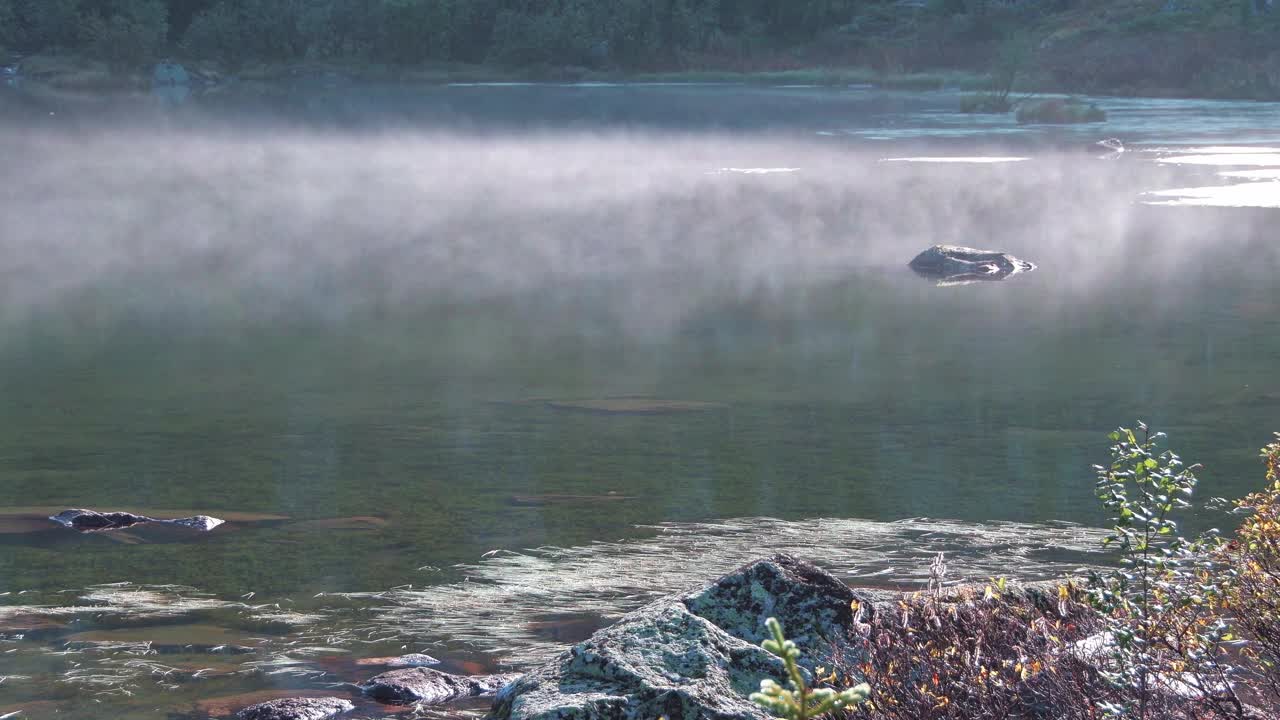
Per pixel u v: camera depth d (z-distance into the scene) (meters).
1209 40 103.62
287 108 87.75
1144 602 4.76
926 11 139.12
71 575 7.86
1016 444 11.57
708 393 14.15
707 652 5.01
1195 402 13.34
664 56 129.50
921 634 4.95
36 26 121.94
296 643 6.62
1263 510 5.20
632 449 11.55
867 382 14.70
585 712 4.70
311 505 9.64
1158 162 44.97
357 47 131.25
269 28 128.75
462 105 89.69
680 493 9.93
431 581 7.73
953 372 15.23
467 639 6.70
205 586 7.64
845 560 8.01
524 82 121.44
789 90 105.00
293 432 12.38
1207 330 17.92
